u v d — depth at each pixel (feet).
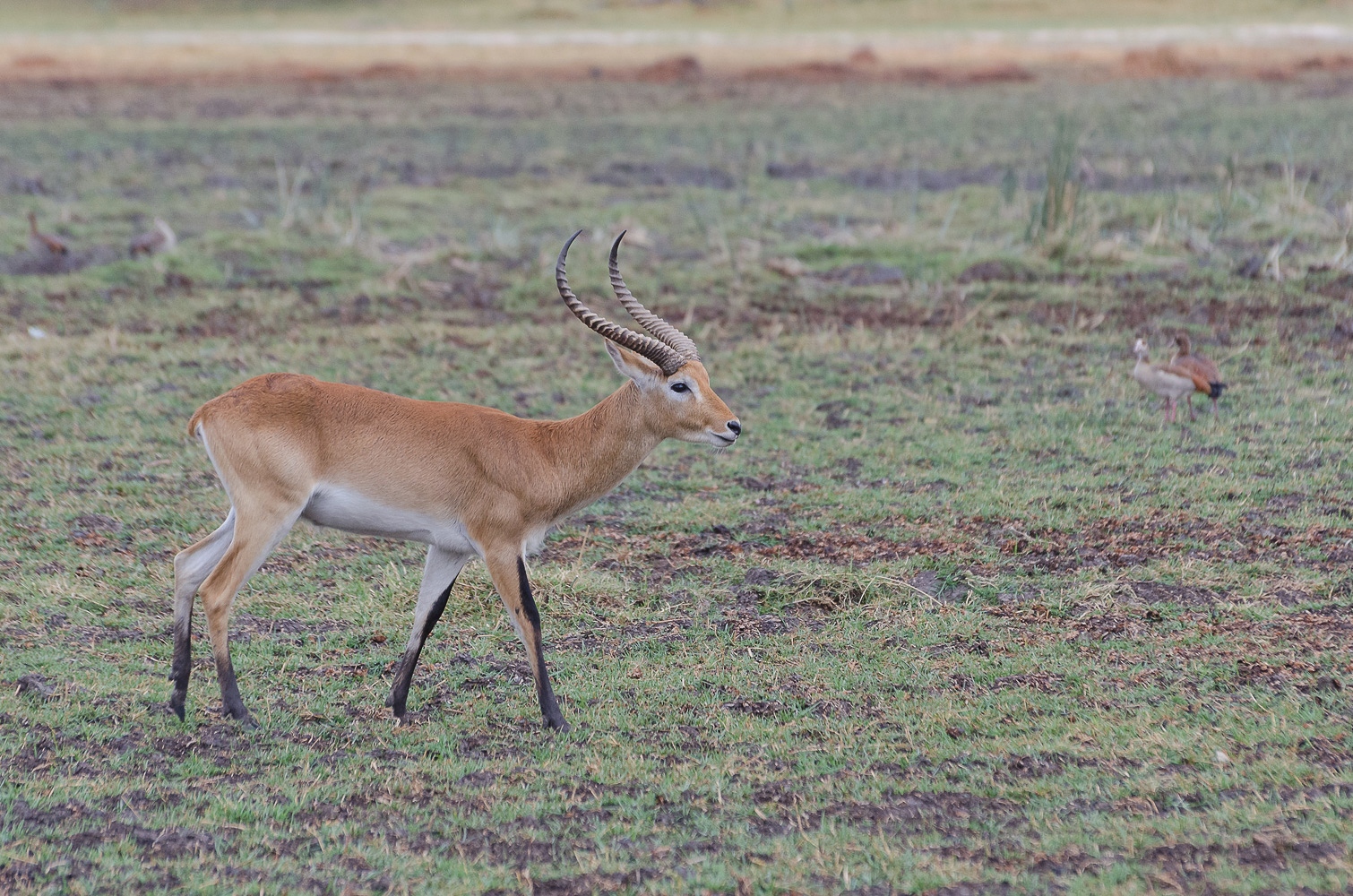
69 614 34.37
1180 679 30.45
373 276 73.51
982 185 98.73
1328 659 31.07
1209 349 58.13
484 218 88.94
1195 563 36.96
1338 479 43.16
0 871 22.25
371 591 36.37
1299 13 217.77
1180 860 22.57
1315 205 84.07
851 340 61.57
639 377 29.81
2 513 40.96
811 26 215.31
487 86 159.74
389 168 108.06
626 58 179.42
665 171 106.93
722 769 26.84
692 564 38.32
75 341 59.82
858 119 132.26
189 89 154.10
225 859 23.08
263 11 231.50
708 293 70.23
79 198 93.15
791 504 42.73
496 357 59.11
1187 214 82.89
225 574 27.89
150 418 50.29
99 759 26.81
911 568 37.52
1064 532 39.75
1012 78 159.63
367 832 24.26
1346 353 57.06
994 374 56.39
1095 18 219.00
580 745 28.14
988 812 24.76
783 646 33.14
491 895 22.04
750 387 55.26
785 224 87.10
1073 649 32.48
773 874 22.56
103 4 230.68
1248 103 135.33
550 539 40.19
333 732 28.71
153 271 72.28
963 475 44.80
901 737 28.19
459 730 28.96
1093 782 25.80
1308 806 24.39
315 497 28.25
